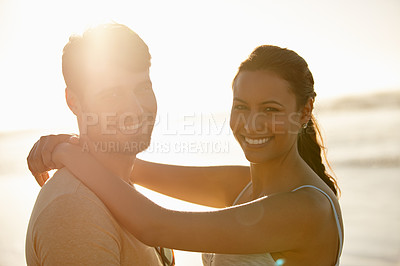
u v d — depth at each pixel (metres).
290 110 2.08
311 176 2.17
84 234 1.60
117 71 1.80
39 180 2.08
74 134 2.09
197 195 2.72
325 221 1.98
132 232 1.85
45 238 1.58
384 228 8.27
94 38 1.79
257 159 2.12
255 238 1.85
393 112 29.72
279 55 2.08
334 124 27.44
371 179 13.39
